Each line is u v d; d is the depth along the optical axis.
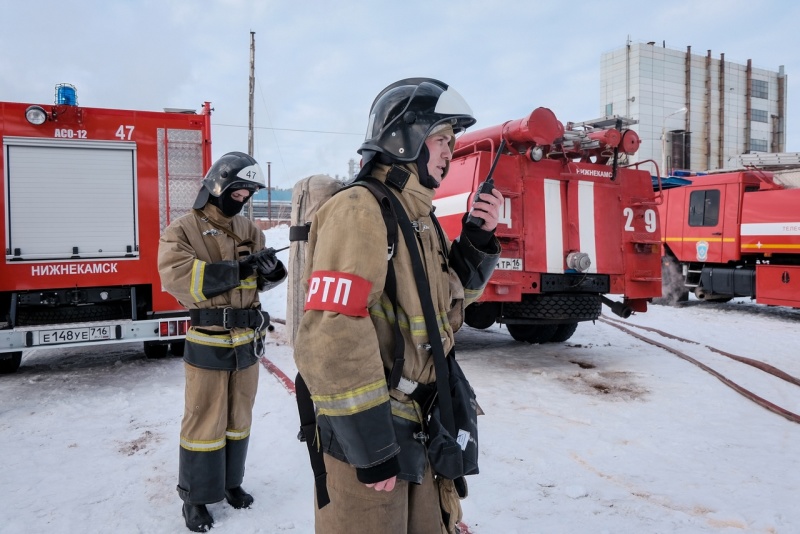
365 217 1.58
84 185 6.45
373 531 1.67
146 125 6.67
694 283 13.10
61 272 6.33
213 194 3.21
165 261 3.09
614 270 6.87
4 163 6.15
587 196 6.73
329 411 1.50
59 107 6.29
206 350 3.07
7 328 6.01
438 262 1.80
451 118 1.75
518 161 6.39
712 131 57.69
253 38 32.00
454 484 1.82
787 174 11.58
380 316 1.67
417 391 1.69
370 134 1.78
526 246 6.36
